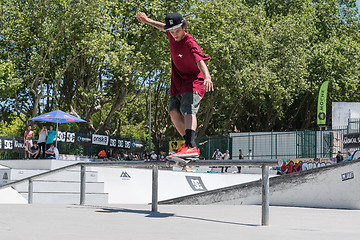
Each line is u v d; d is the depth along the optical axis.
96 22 27.81
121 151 29.78
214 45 32.25
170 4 30.30
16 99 30.81
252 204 9.38
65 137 23.50
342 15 46.56
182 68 4.32
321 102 31.23
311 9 42.06
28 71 30.16
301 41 39.09
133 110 52.28
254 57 38.06
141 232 2.98
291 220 4.49
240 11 37.00
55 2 27.44
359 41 45.72
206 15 31.97
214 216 4.62
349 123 25.11
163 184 17.11
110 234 2.82
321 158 24.95
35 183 13.22
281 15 40.16
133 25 30.31
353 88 39.75
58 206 5.18
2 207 4.75
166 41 30.36
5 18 28.69
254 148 30.61
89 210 4.64
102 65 28.44
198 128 37.59
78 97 31.41
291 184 9.41
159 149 34.38
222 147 31.73
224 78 35.94
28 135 18.39
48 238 2.53
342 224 4.21
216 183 19.80
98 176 15.65
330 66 39.59
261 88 35.94
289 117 46.94
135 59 28.89
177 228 3.30
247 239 2.77
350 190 8.66
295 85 39.47
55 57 30.75
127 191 16.22
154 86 38.06
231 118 43.41
